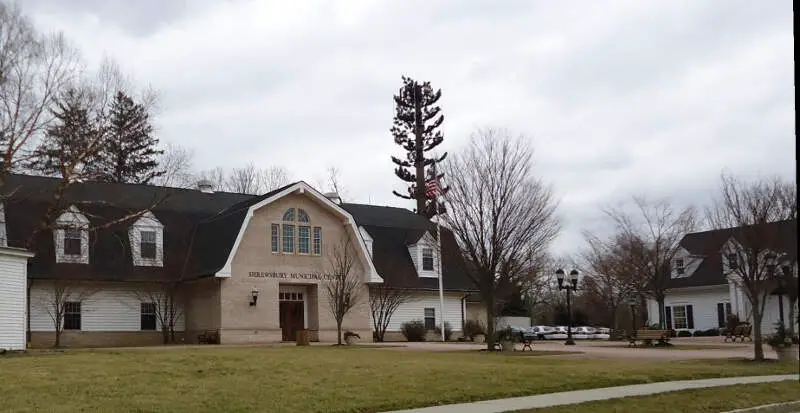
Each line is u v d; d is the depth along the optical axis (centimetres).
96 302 3722
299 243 3978
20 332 2788
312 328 3978
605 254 7919
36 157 3322
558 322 7181
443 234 3491
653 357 2620
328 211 4097
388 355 2483
